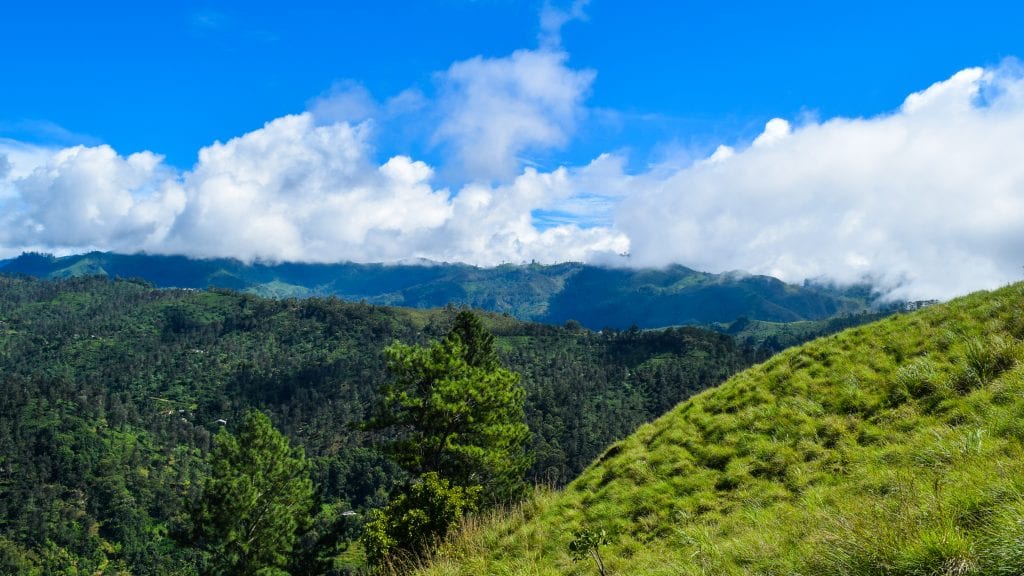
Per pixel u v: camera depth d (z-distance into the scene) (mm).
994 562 4879
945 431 10641
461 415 32438
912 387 13781
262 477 45375
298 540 46062
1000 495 6234
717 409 17750
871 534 6020
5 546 132125
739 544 8844
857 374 15711
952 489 7027
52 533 140375
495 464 33156
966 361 13406
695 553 9219
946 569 5105
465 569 13453
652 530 12398
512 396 36375
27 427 177125
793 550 7508
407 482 31828
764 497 11875
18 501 146250
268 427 47281
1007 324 14227
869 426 13062
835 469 11797
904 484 8586
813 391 15953
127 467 174625
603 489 15281
